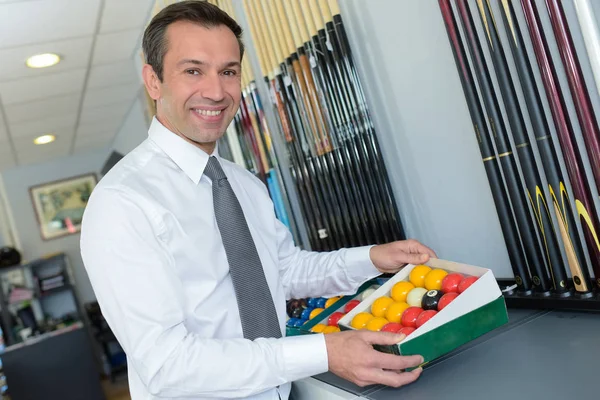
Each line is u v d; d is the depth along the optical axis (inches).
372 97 78.0
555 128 50.9
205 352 43.9
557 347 45.7
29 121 206.4
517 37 50.8
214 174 52.6
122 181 48.3
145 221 46.9
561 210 51.4
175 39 48.9
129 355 46.4
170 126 52.6
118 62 168.7
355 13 76.3
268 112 105.2
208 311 50.1
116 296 45.1
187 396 45.1
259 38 93.0
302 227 102.3
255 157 105.2
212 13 50.1
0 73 151.9
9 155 255.3
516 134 53.6
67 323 260.8
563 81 52.9
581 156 53.5
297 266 62.9
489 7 52.5
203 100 49.3
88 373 220.1
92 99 198.2
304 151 86.6
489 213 63.7
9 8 115.5
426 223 74.2
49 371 215.9
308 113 83.1
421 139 70.8
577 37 51.4
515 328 52.7
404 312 51.0
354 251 60.0
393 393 46.0
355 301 64.4
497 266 64.7
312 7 75.4
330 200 83.3
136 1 129.3
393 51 71.3
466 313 47.2
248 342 45.3
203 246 50.4
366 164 74.0
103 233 45.6
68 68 161.2
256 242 56.9
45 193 291.9
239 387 44.3
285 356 44.6
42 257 273.1
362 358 43.4
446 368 48.1
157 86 52.9
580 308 51.1
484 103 55.7
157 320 44.7
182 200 50.7
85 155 298.7
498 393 40.5
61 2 119.0
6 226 284.7
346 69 73.0
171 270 47.1
